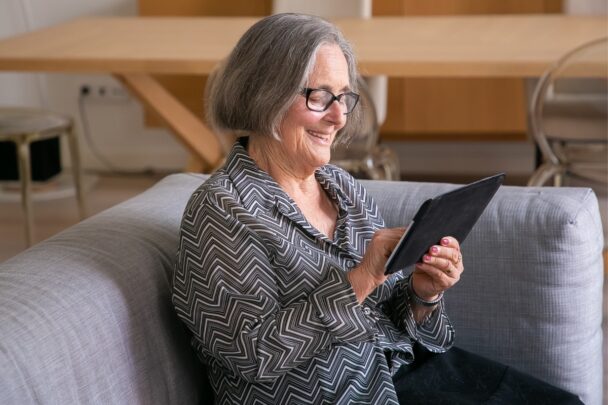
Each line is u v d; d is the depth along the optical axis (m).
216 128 1.96
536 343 2.17
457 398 1.96
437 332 2.08
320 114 1.88
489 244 2.18
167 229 2.06
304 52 1.84
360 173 3.80
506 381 2.03
